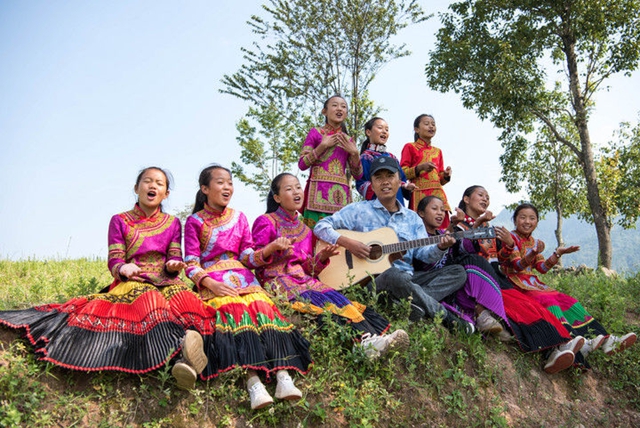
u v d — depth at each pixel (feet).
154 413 12.40
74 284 20.35
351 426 13.39
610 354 19.66
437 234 20.38
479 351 17.08
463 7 66.80
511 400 16.81
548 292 20.17
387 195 18.90
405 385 15.24
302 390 13.85
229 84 56.75
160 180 15.26
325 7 55.31
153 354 12.62
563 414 17.46
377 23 55.77
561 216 76.13
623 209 66.85
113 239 14.64
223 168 16.16
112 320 13.00
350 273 17.65
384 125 23.04
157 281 14.30
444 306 17.79
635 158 67.72
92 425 11.71
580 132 65.16
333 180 21.08
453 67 65.00
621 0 60.18
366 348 14.56
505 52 61.26
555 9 62.18
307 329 14.88
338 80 58.65
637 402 19.03
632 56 60.54
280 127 56.95
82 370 12.12
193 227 15.74
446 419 15.17
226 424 12.62
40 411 11.46
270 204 18.25
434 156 24.75
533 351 17.97
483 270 18.11
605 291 23.82
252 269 16.90
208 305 14.16
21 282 22.90
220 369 12.98
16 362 11.75
